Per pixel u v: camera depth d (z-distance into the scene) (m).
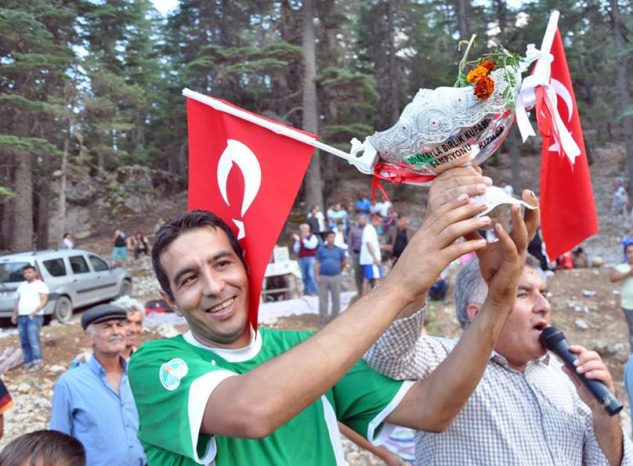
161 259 1.59
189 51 28.03
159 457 1.56
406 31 29.69
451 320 10.49
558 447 2.02
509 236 1.48
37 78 20.98
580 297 11.67
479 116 1.39
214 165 1.91
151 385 1.49
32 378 8.90
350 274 15.89
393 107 28.88
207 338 1.62
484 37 25.94
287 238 24.27
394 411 1.73
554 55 1.84
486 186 1.38
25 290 9.32
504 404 2.03
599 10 23.16
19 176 21.70
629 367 2.19
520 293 2.06
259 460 1.51
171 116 29.94
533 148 36.16
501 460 1.97
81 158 23.39
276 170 1.79
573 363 1.93
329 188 27.77
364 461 5.83
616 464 1.99
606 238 21.25
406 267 1.34
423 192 28.02
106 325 3.31
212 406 1.32
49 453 1.88
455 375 1.64
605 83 28.09
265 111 25.70
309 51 23.30
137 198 31.73
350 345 1.26
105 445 3.16
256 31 26.58
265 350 1.72
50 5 22.00
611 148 36.22
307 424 1.65
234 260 1.62
